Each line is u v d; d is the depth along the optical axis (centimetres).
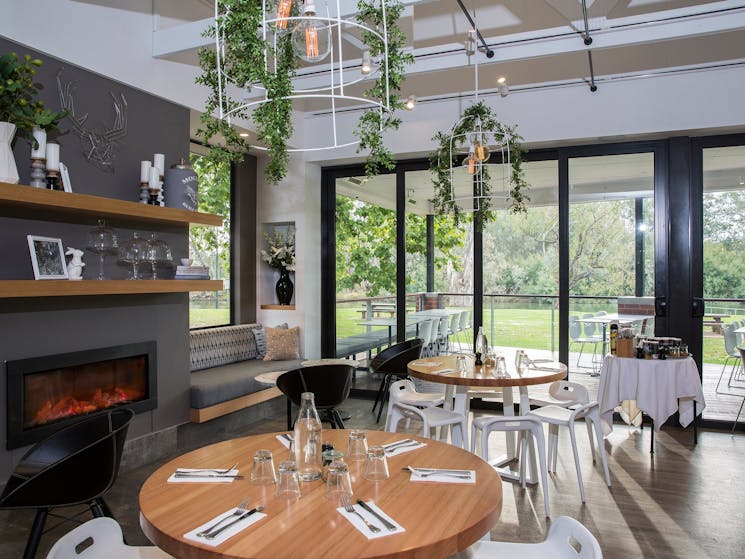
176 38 392
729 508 319
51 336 333
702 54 436
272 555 127
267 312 624
